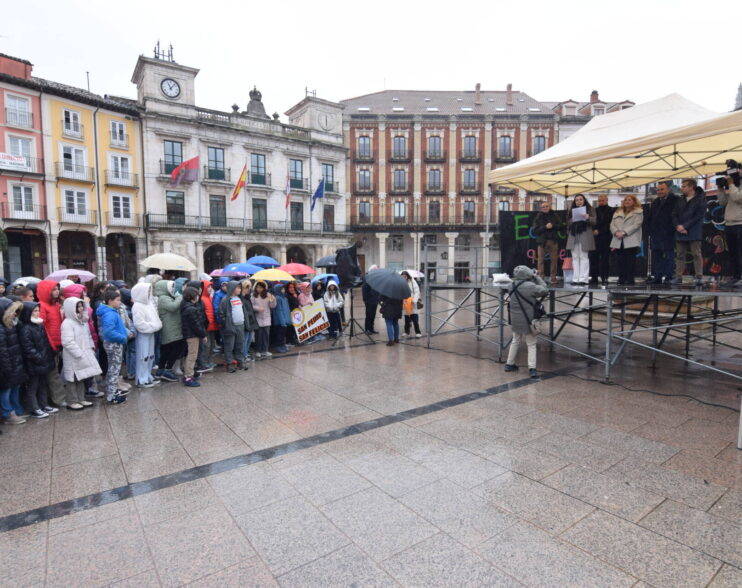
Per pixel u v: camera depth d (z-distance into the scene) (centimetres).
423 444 443
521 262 1098
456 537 294
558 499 337
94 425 518
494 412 530
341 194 3994
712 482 354
